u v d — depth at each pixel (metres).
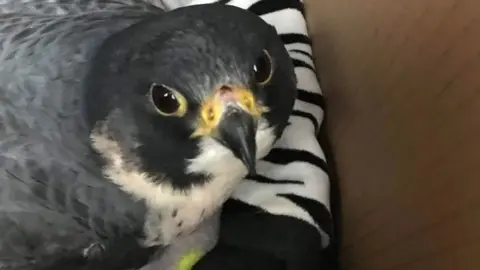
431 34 0.15
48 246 0.20
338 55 0.22
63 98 0.20
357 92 0.20
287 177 0.23
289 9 0.26
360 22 0.19
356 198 0.21
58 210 0.20
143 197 0.20
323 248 0.23
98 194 0.20
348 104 0.21
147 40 0.17
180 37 0.17
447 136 0.14
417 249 0.17
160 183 0.19
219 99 0.17
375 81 0.18
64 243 0.20
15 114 0.21
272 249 0.22
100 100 0.18
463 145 0.14
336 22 0.22
